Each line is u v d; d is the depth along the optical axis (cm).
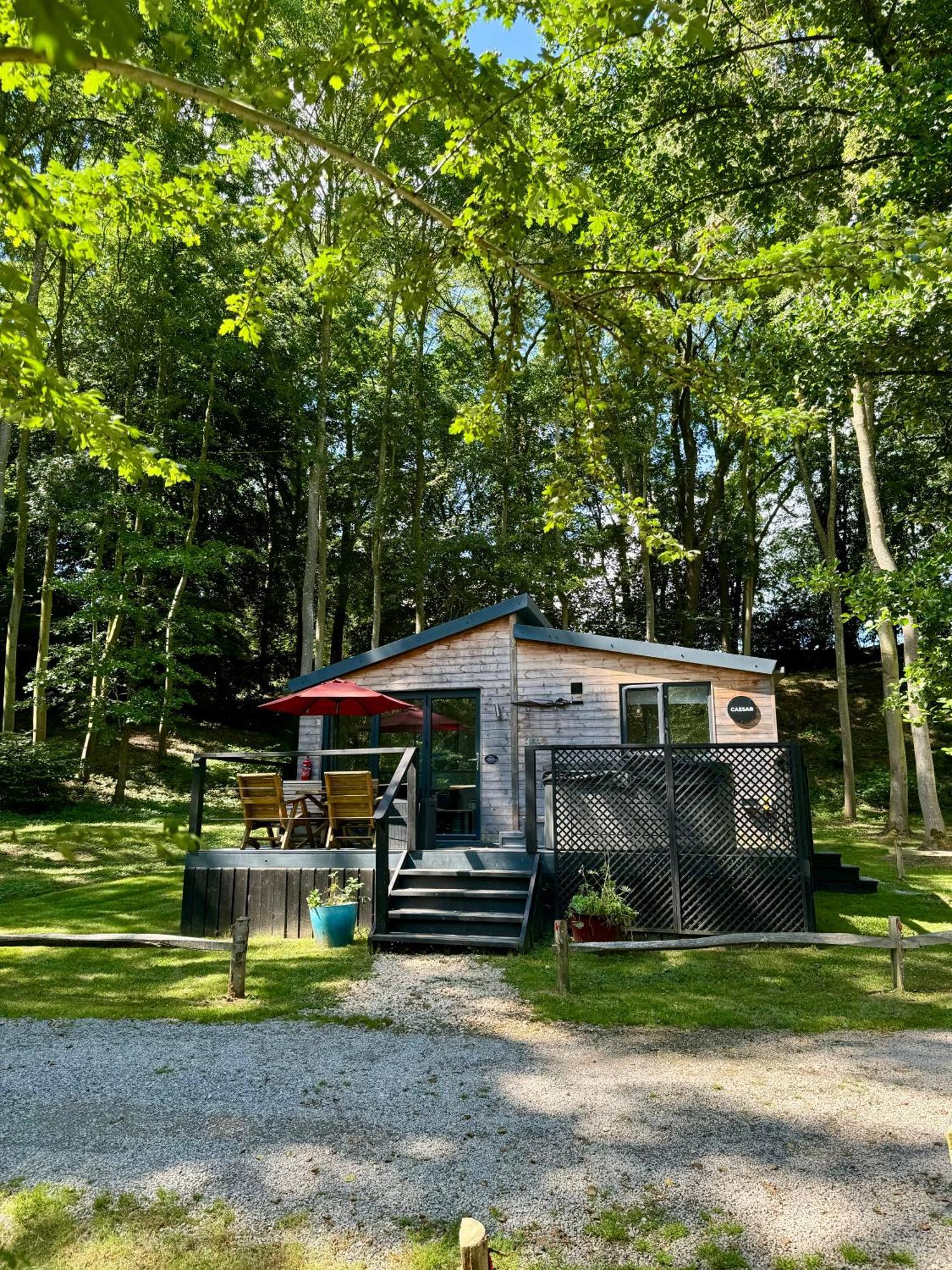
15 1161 381
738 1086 474
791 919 835
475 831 1232
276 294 1933
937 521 1648
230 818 1833
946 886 1190
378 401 2312
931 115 898
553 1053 535
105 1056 529
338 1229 328
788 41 1084
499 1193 354
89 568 2495
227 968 762
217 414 2444
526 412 2481
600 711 1233
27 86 334
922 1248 311
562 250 360
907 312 947
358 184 1532
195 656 2567
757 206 1270
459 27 349
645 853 874
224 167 444
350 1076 492
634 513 524
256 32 288
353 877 896
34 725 1878
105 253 1783
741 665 1180
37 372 314
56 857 1417
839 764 2523
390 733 1296
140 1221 332
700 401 411
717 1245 315
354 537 2770
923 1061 516
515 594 2519
